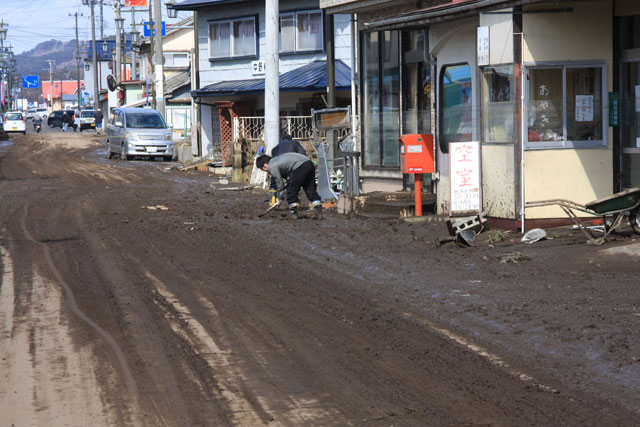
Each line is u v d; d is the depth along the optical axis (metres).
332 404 7.71
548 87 17.61
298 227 20.08
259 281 13.65
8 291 13.01
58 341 10.03
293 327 10.61
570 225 17.80
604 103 17.88
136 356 9.36
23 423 7.34
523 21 17.28
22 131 96.50
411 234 18.39
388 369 8.80
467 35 20.09
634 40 17.69
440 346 9.71
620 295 11.95
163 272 14.45
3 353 9.53
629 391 8.09
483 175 18.58
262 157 22.41
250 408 7.64
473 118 19.36
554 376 8.56
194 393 8.07
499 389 8.12
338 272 14.42
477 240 17.25
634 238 15.67
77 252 16.75
